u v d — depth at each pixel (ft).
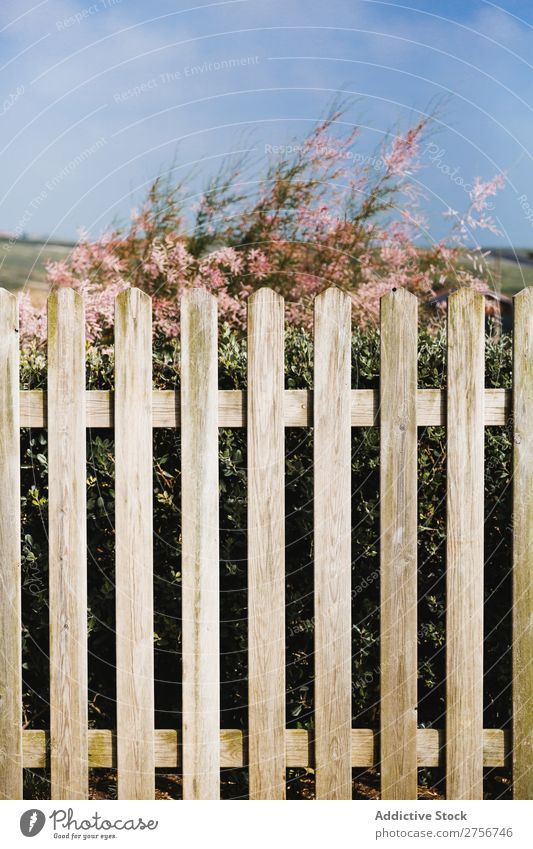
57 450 7.87
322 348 7.77
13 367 7.89
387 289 17.11
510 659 9.09
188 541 7.85
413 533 7.91
